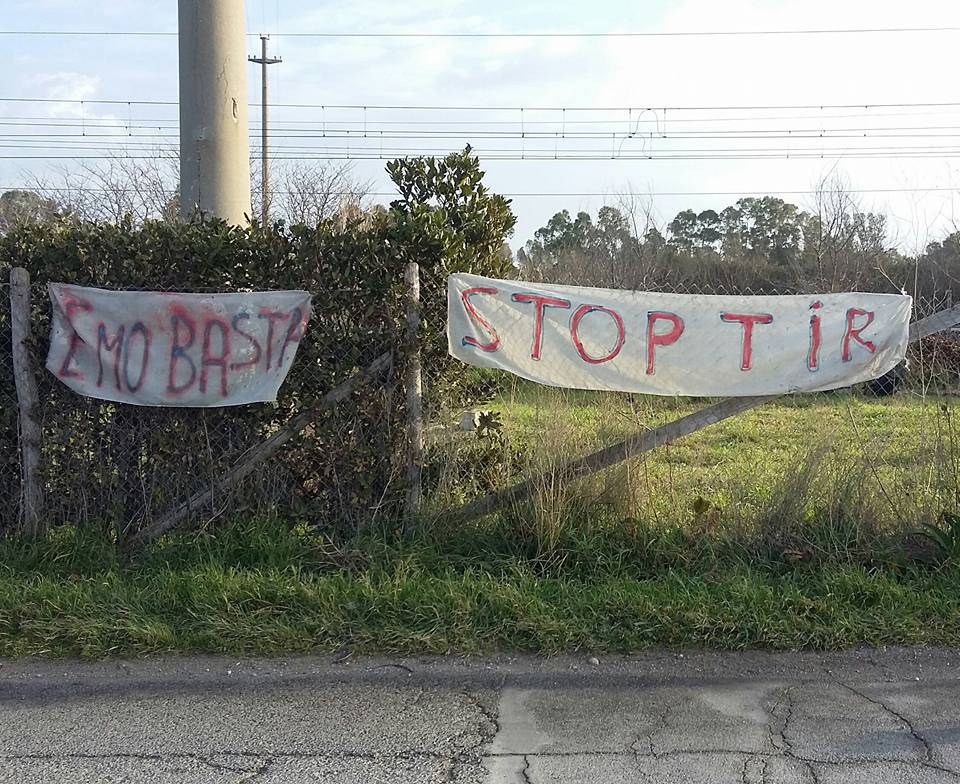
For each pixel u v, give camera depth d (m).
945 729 3.34
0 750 3.23
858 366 4.86
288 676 3.80
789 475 5.06
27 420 5.02
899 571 4.62
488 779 3.01
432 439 5.10
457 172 5.56
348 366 4.97
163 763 3.13
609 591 4.39
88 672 3.85
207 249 4.96
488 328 4.93
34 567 4.75
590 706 3.54
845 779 2.99
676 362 4.94
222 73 7.01
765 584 4.46
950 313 4.89
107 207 16.50
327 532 5.00
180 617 4.25
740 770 3.05
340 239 4.94
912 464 5.12
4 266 5.05
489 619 4.18
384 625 4.14
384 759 3.15
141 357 4.95
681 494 5.25
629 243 18.30
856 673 3.81
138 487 5.11
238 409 5.04
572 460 4.98
